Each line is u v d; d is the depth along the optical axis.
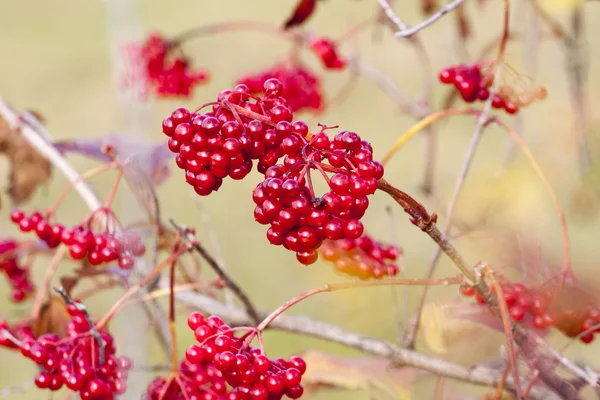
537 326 1.21
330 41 1.75
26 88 4.61
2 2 5.69
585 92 1.69
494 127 2.79
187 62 1.78
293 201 1.06
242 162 1.07
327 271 1.84
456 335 1.24
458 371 1.24
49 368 1.18
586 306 1.21
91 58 4.79
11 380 2.54
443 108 1.60
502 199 1.65
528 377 1.24
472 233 1.27
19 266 1.42
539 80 1.94
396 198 1.08
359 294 1.72
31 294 1.42
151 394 1.19
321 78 1.80
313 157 1.07
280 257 3.06
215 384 1.18
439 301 1.25
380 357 1.31
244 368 1.08
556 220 1.73
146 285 1.31
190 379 1.18
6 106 1.43
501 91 1.29
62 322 1.28
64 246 1.29
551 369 1.17
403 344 1.26
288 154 1.07
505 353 1.21
